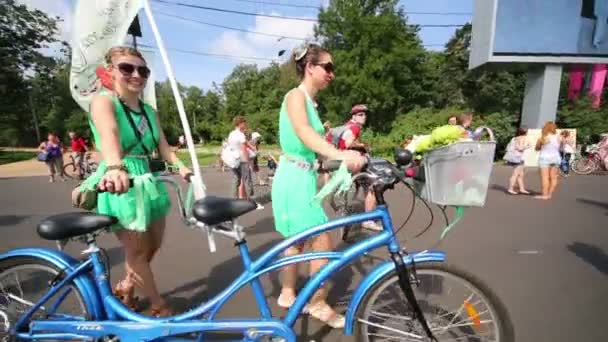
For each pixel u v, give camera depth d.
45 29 26.12
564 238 3.97
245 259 1.68
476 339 1.88
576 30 12.92
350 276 2.96
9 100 26.36
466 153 1.52
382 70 25.91
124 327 1.65
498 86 23.88
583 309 2.46
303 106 1.90
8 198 7.14
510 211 5.23
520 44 13.09
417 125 19.12
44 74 28.81
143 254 2.16
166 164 2.36
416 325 1.75
